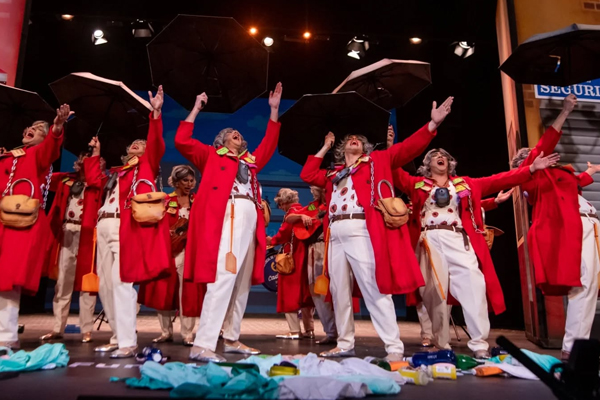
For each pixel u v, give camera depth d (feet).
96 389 6.79
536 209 11.98
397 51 26.99
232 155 10.75
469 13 22.62
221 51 12.58
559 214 11.43
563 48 11.72
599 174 14.71
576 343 5.16
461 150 27.71
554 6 15.98
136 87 30.01
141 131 13.96
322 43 26.73
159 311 14.05
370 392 6.76
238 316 11.22
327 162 13.73
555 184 11.67
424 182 12.01
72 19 24.26
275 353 11.45
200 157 10.80
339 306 10.75
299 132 13.02
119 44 27.20
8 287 9.86
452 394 7.02
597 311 13.58
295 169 30.27
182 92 13.64
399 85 14.17
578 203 11.56
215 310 9.80
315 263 14.35
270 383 6.46
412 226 12.20
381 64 13.29
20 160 10.87
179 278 13.60
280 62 28.45
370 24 24.31
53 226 13.73
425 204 11.87
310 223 14.57
